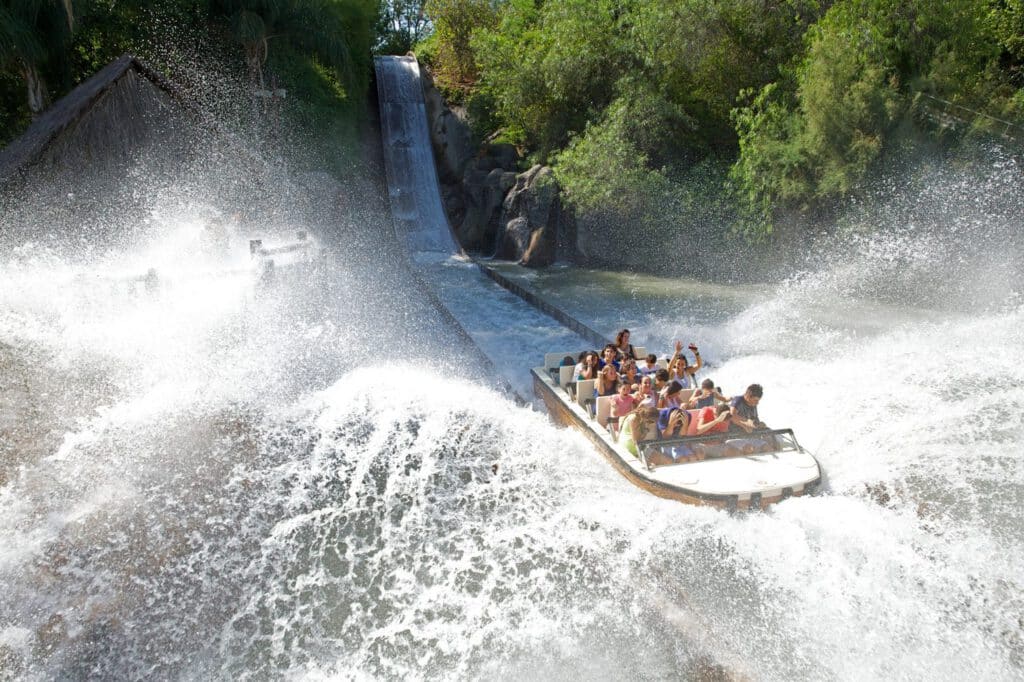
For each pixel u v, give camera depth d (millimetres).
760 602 6641
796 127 23875
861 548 7223
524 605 6832
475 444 10219
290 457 9656
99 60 26109
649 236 26781
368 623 6598
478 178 32281
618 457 8414
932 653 6020
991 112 22797
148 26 26016
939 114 22625
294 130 30578
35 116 22812
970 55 23578
